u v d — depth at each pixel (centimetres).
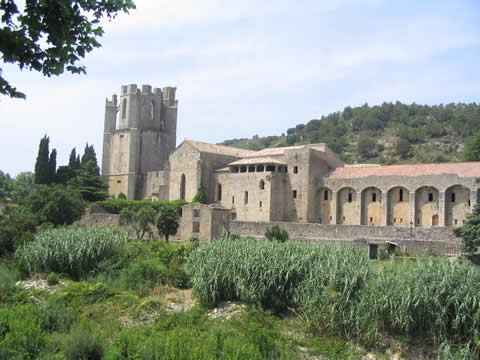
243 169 8719
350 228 5912
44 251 3738
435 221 6631
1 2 1224
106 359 2081
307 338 2680
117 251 4131
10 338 2164
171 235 6619
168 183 10400
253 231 6506
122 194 11325
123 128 12212
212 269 3206
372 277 2834
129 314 2912
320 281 2933
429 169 6812
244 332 2531
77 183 10300
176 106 13025
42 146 10525
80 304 3012
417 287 2584
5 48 1209
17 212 5278
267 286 3031
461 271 2700
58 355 2142
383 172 7262
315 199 7975
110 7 1325
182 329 2553
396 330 2650
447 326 2527
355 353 2523
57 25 1272
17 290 3272
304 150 7975
